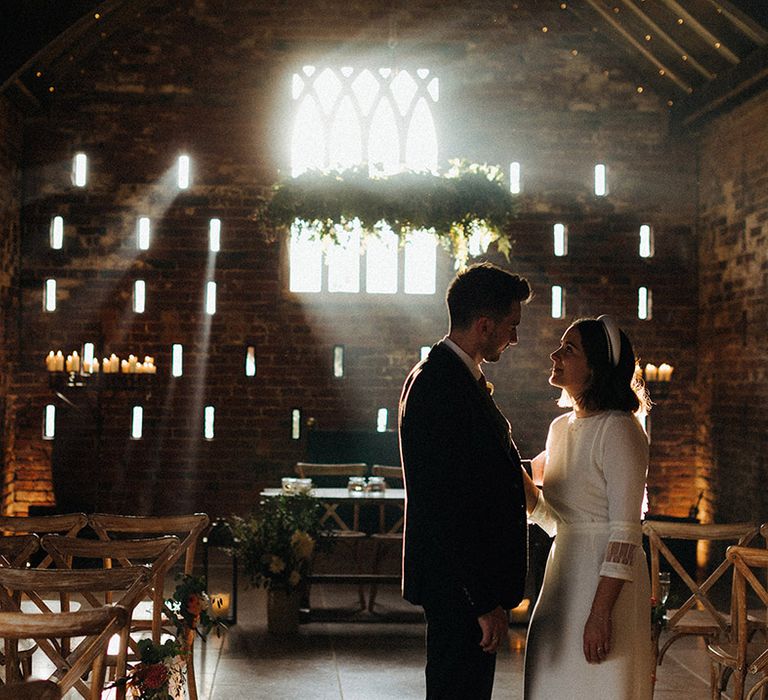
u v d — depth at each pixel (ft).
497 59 38.93
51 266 38.01
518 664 20.51
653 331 38.73
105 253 38.19
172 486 38.06
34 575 10.70
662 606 15.40
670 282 38.75
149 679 11.38
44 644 11.14
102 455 37.73
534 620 10.50
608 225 38.81
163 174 38.40
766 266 32.76
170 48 38.45
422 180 23.89
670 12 32.68
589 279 38.73
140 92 38.37
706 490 37.55
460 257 25.25
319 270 38.81
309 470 28.91
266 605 25.71
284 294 38.55
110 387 37.68
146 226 38.34
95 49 38.22
